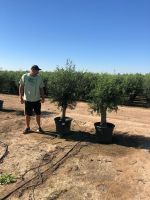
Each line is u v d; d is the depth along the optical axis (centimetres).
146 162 317
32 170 291
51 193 246
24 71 982
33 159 318
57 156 329
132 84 791
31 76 405
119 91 385
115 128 461
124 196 245
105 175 283
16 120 498
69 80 406
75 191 251
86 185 262
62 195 244
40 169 293
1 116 532
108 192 251
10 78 982
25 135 408
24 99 413
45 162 311
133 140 398
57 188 255
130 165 308
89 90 399
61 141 384
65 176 279
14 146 359
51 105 703
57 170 292
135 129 458
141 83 804
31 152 339
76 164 308
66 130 409
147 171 294
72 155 333
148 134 430
